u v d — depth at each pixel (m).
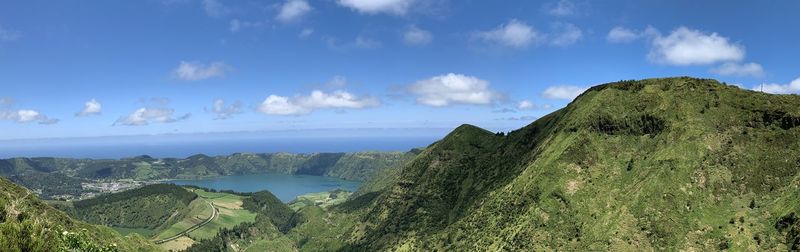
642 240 181.88
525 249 196.50
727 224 179.00
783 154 192.50
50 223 52.69
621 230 186.50
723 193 189.25
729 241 172.75
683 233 179.62
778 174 188.25
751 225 175.62
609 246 182.62
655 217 186.50
